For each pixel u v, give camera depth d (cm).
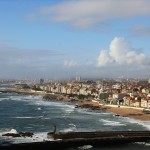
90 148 16988
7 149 15538
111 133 18675
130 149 16775
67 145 16988
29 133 19788
